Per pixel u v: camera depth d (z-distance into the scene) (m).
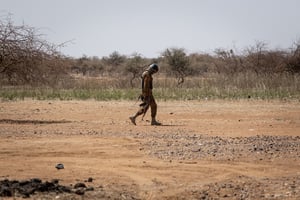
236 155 15.55
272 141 18.08
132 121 23.61
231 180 12.74
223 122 24.81
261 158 15.14
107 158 15.21
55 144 17.52
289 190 11.88
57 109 31.72
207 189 11.96
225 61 59.34
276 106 32.59
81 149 16.56
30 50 25.98
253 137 19.12
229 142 17.81
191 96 38.62
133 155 15.62
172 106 33.00
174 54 77.12
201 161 14.78
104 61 111.25
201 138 18.95
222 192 11.75
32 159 15.04
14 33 25.58
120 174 13.23
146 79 23.41
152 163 14.48
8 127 22.61
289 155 15.57
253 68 56.59
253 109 30.86
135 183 12.38
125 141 18.14
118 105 34.28
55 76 34.03
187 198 11.33
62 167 13.80
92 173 13.27
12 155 15.64
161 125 23.58
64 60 29.52
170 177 12.98
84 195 11.02
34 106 33.69
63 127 22.69
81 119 26.52
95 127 22.70
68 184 12.08
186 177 12.99
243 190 11.91
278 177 13.04
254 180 12.74
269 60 56.28
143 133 20.52
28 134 20.20
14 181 11.61
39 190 11.07
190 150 16.30
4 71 26.02
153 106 23.58
